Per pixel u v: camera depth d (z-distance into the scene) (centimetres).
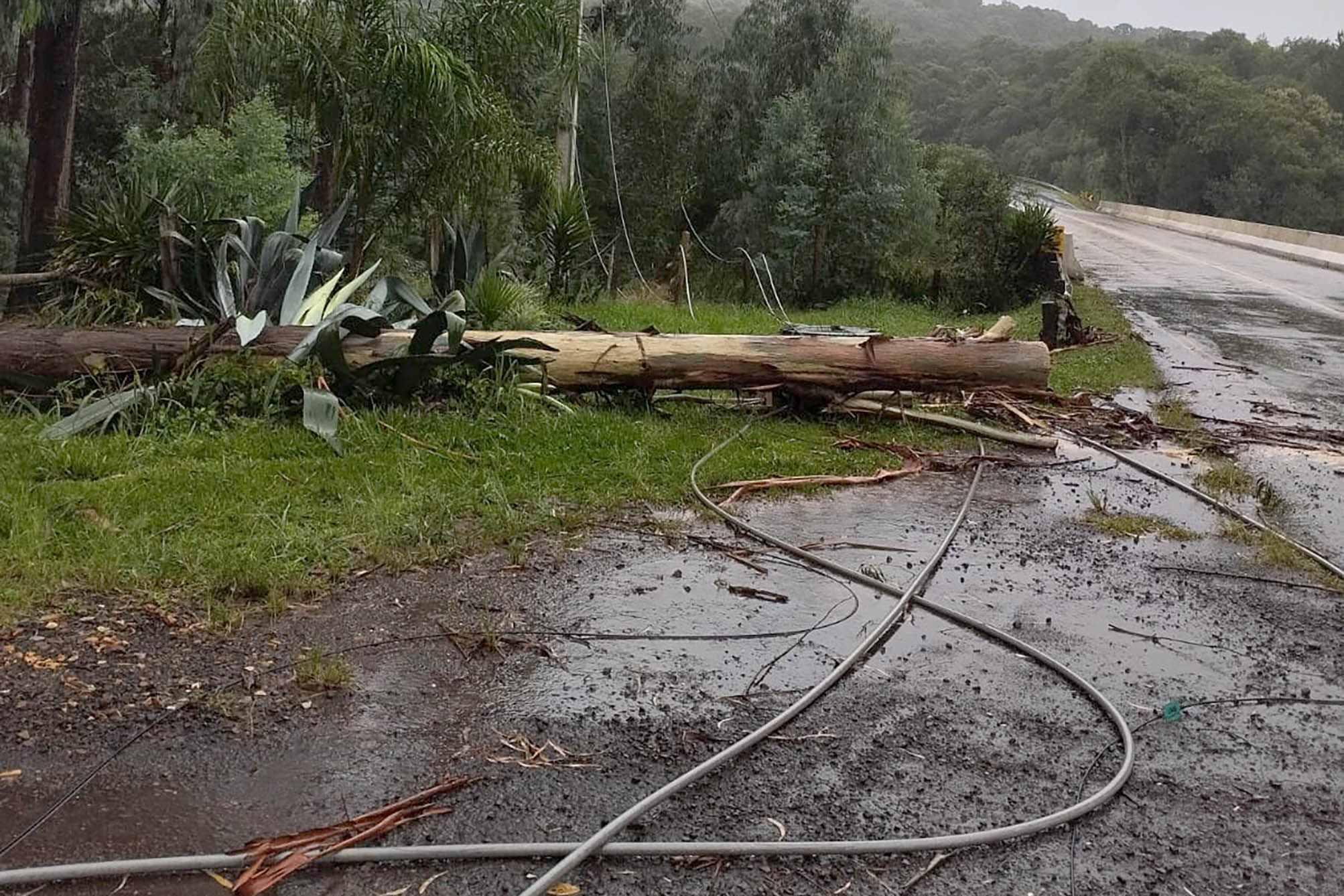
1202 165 8131
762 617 462
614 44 2481
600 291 1817
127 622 415
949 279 2081
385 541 506
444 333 777
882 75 2267
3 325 812
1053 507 655
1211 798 340
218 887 276
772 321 1514
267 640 411
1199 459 798
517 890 281
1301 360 1327
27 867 277
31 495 526
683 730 364
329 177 1201
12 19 1303
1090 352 1291
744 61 2638
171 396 683
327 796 316
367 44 1007
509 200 1565
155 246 850
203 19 1952
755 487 648
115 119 1986
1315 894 296
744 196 2298
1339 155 7900
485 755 342
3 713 348
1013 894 290
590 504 593
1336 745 377
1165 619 486
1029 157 10662
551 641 426
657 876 289
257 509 532
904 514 623
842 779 340
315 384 710
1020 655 440
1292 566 565
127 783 316
